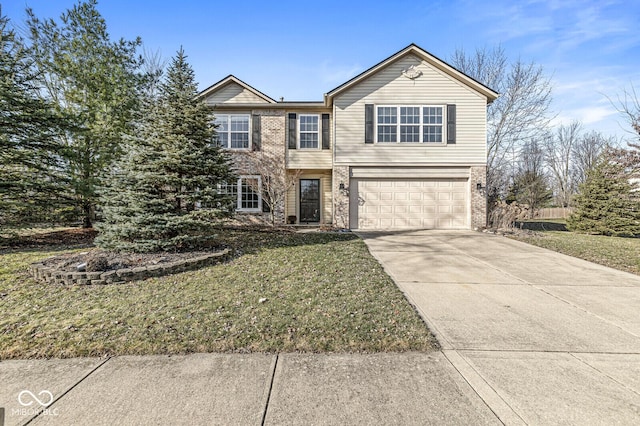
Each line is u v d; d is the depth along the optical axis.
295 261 7.18
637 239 11.34
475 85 13.05
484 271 6.71
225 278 5.89
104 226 7.47
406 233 12.02
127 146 7.87
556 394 2.64
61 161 10.48
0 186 8.81
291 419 2.33
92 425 2.27
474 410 2.43
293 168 14.71
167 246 7.36
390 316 4.22
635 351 3.40
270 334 3.67
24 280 5.67
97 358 3.21
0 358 3.20
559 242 10.12
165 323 3.95
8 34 8.93
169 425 2.26
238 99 15.60
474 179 13.17
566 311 4.54
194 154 7.58
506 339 3.66
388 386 2.74
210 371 2.97
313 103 14.41
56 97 11.89
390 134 13.40
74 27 11.52
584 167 36.69
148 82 12.88
